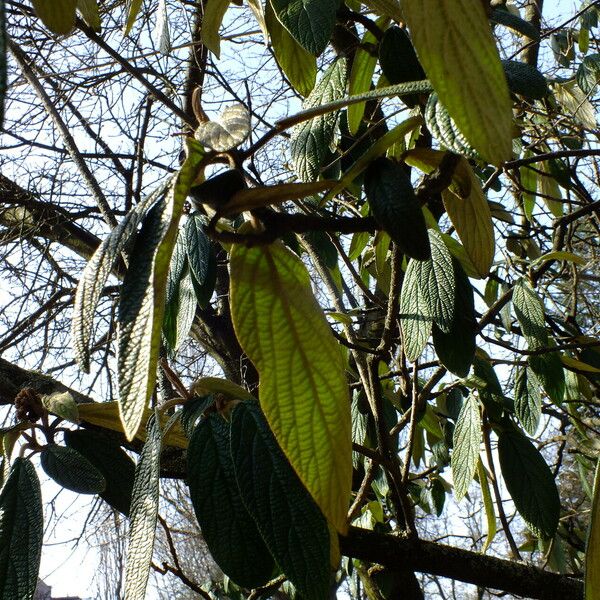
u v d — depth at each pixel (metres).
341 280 1.54
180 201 0.47
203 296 1.01
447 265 0.86
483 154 0.43
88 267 0.48
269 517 0.59
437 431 1.59
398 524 1.12
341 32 0.95
